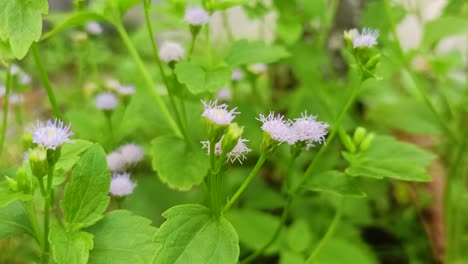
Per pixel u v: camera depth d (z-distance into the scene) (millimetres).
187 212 206
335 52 452
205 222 207
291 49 371
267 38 546
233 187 333
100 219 213
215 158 216
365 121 403
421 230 356
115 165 268
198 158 266
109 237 211
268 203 333
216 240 204
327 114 351
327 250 302
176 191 308
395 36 316
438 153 400
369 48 240
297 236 296
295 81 456
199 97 315
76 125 291
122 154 271
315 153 361
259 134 307
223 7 273
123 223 214
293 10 361
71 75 572
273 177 374
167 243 201
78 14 260
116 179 247
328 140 247
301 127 229
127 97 311
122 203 247
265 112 341
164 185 309
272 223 305
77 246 202
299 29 359
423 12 414
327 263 296
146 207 300
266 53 272
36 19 223
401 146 264
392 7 333
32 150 196
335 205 338
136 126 301
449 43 574
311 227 329
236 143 204
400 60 320
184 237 203
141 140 331
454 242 324
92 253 207
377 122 396
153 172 335
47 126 201
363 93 388
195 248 202
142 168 324
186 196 309
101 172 212
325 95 362
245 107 313
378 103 407
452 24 320
